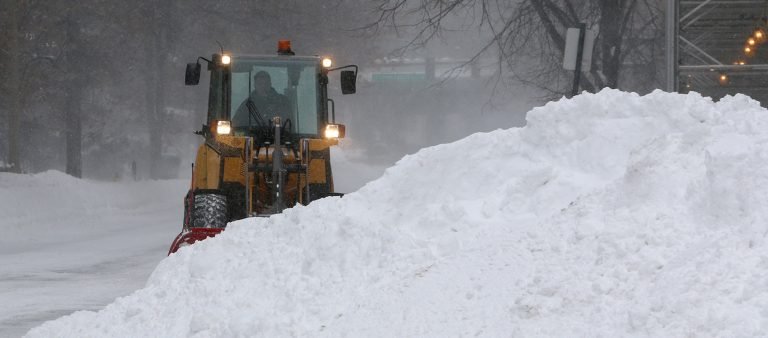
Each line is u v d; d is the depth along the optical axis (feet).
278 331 69.67
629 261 59.98
